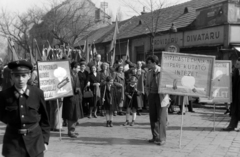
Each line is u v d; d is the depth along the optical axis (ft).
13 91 10.66
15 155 10.32
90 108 33.40
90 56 55.31
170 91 20.04
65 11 93.04
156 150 19.39
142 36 69.77
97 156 18.04
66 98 23.31
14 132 10.58
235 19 44.86
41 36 91.09
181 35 55.67
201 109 40.09
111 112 27.99
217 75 25.40
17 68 10.47
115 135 24.20
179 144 20.94
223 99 25.44
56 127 25.95
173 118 32.40
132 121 28.68
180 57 20.17
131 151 19.17
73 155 18.24
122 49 82.23
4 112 10.66
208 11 48.62
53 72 22.20
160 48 62.44
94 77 33.53
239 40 45.03
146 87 21.67
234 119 25.67
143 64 40.83
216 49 46.55
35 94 10.98
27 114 10.62
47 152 18.86
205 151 19.16
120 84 31.76
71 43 86.28
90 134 24.59
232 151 19.19
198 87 20.25
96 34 114.01
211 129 26.43
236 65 26.05
